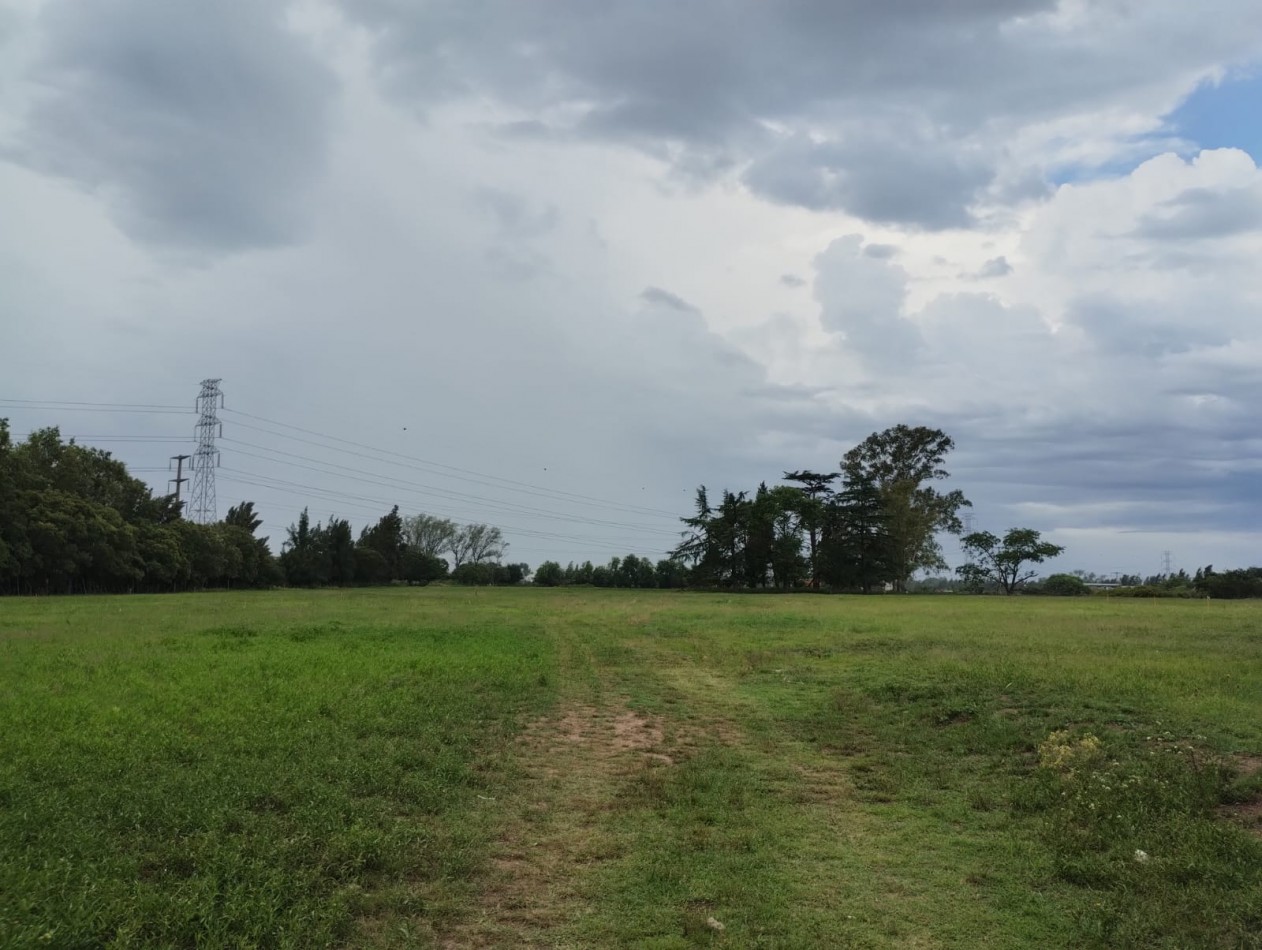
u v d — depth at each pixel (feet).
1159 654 63.98
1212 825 25.68
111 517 226.58
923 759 36.63
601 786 32.01
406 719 39.81
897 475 305.12
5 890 18.70
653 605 165.07
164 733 34.35
